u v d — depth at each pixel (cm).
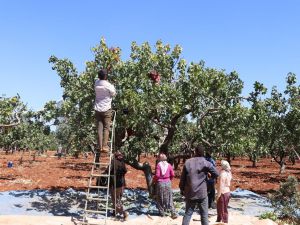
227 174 1284
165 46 1608
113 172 1373
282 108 2094
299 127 2131
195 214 1507
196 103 1556
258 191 2428
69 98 1602
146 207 1623
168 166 1417
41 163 4556
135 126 1516
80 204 1652
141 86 1483
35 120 1723
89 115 1554
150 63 1533
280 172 3916
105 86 1208
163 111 1584
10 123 2105
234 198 2017
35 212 1491
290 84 2116
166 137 1666
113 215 1431
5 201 1675
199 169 1010
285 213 1507
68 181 2602
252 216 1507
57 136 5188
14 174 3005
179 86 1592
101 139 1209
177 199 1839
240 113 1515
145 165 1747
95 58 1532
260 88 1515
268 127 2147
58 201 1711
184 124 1866
